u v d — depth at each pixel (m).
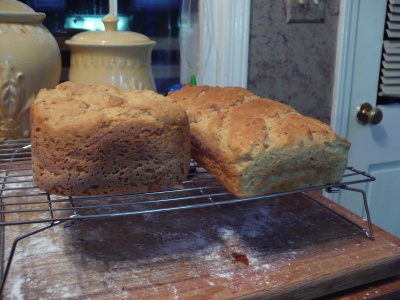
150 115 0.36
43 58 0.53
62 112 0.35
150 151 0.36
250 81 0.69
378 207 0.81
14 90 0.51
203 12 0.67
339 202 0.77
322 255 0.37
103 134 0.34
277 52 0.69
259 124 0.38
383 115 0.77
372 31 0.73
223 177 0.39
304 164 0.37
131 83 0.57
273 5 0.66
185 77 0.73
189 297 0.31
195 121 0.44
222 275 0.34
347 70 0.73
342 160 0.38
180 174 0.38
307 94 0.73
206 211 0.45
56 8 0.64
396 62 0.76
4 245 0.37
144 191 0.37
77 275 0.34
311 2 0.68
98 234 0.40
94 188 0.35
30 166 0.52
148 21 0.69
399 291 0.37
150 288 0.32
